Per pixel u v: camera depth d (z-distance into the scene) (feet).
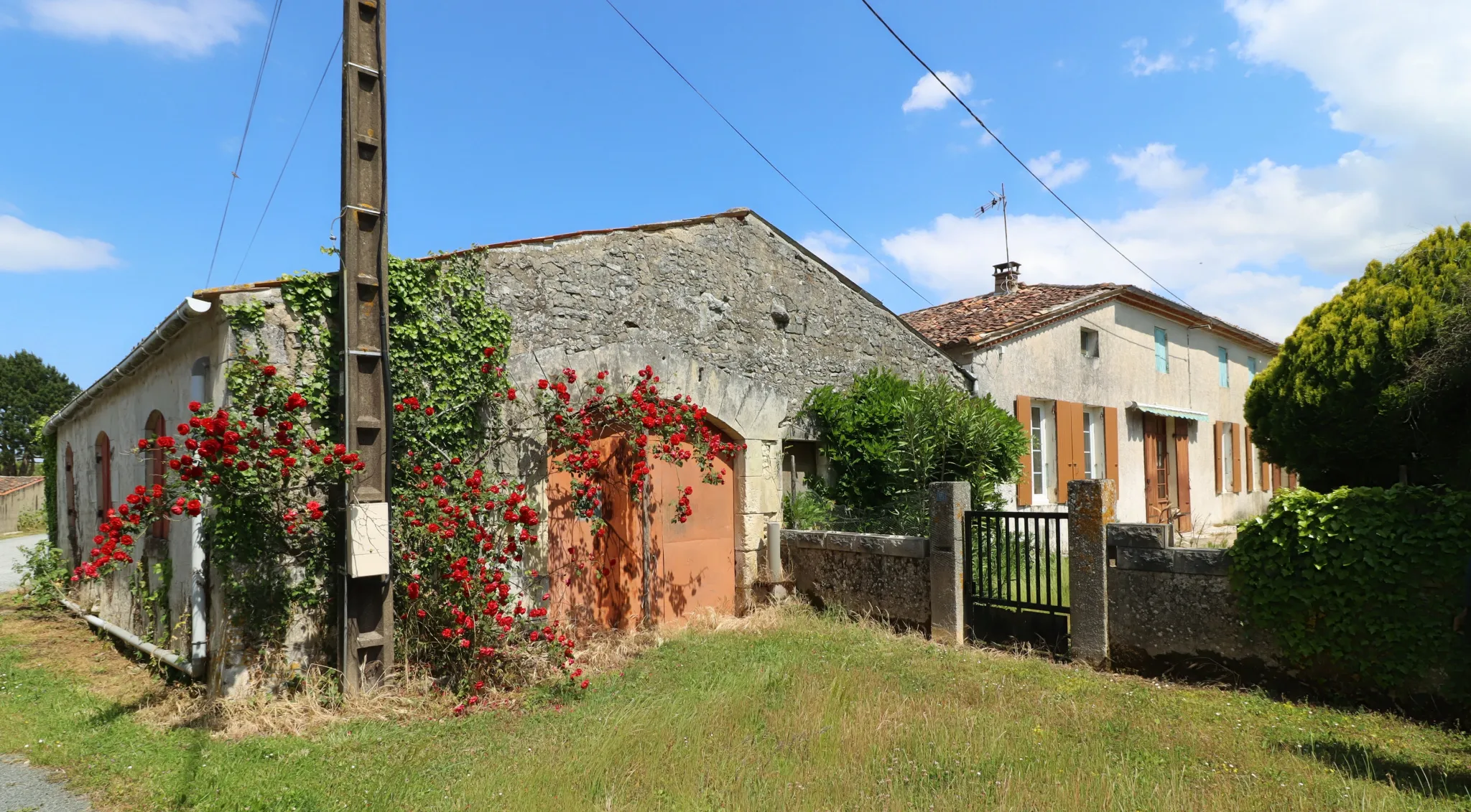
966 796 12.18
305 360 19.25
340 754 15.46
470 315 21.84
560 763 14.12
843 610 27.30
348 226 18.98
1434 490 17.70
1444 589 16.51
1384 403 21.08
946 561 24.23
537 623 21.81
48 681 21.43
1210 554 19.83
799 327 31.91
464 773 14.19
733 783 12.89
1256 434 25.62
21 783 13.88
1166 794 11.97
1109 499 21.70
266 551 18.39
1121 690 18.81
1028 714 16.72
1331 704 17.78
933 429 30.94
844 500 31.55
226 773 14.07
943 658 21.56
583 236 25.27
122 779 13.88
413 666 19.75
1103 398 45.88
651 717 16.71
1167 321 52.47
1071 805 11.64
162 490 17.29
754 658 21.79
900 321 35.73
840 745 14.57
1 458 158.10
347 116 19.17
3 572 49.34
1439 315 20.54
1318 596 17.89
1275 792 12.41
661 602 26.61
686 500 26.53
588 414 24.09
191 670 18.92
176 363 21.98
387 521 18.98
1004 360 39.52
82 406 32.63
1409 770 13.58
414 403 19.98
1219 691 18.89
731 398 28.58
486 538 20.27
